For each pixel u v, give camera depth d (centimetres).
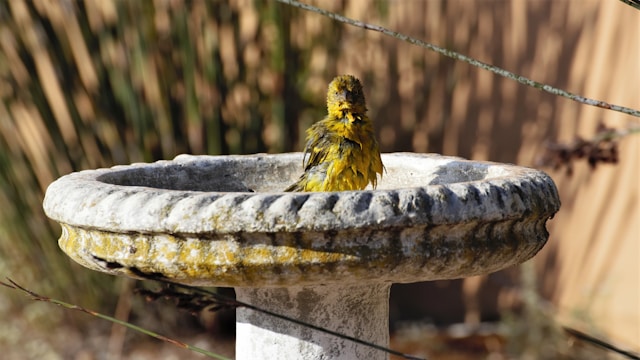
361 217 452
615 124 1220
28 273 1395
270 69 1308
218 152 1322
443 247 475
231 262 464
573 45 1280
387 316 611
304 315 571
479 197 475
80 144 1323
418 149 1445
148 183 634
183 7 1279
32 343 1377
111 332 1401
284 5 1299
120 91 1308
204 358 1346
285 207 452
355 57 1373
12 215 1363
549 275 1320
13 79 1308
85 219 489
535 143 1335
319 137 679
